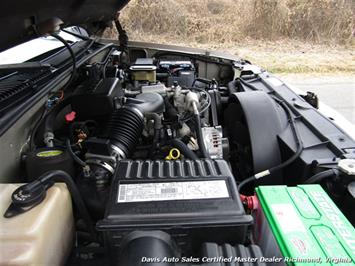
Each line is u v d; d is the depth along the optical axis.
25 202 0.63
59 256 0.69
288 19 8.19
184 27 8.19
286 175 1.06
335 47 7.72
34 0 0.89
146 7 7.93
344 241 0.61
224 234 0.65
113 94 1.26
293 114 1.24
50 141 1.01
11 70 1.23
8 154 0.91
